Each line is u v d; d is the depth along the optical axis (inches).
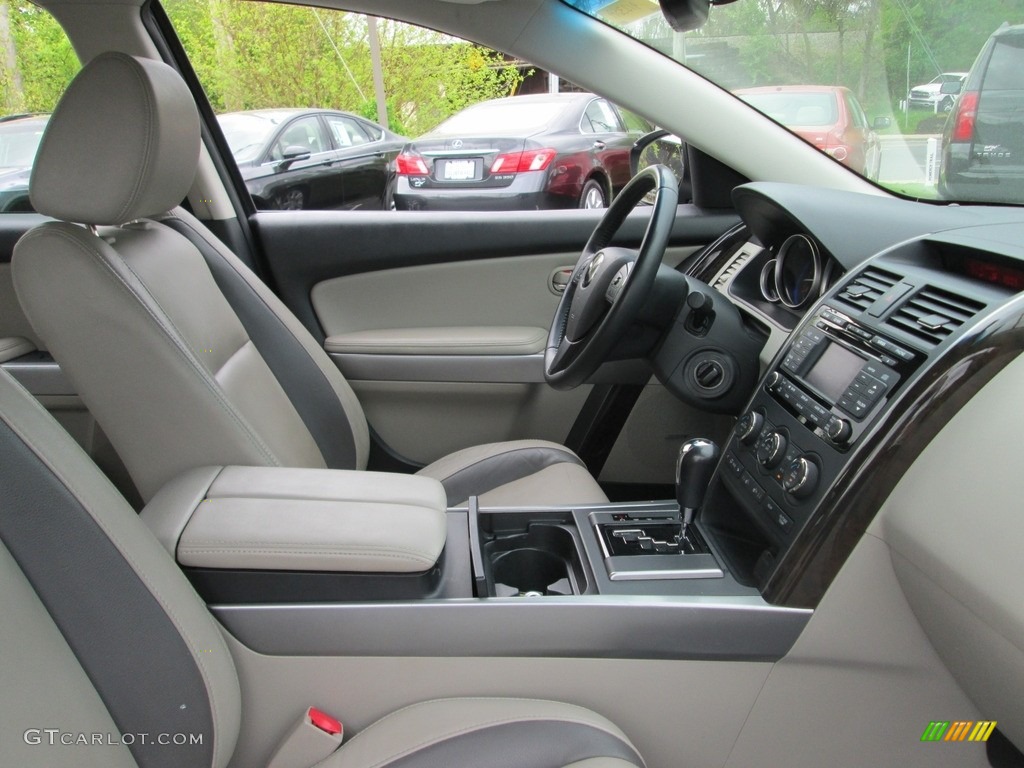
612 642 36.3
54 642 28.5
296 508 38.8
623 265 53.1
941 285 38.6
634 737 38.5
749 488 41.6
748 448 43.4
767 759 39.5
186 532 36.8
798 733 38.9
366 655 36.4
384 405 76.0
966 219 47.9
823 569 35.7
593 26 62.1
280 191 91.3
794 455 39.2
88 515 29.2
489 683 37.0
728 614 36.3
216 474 42.1
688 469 44.4
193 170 44.2
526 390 74.5
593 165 106.3
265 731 37.7
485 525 47.0
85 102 38.4
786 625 36.4
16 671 26.0
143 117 38.5
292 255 76.4
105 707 30.5
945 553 32.2
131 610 30.2
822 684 37.8
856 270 44.9
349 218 76.3
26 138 70.6
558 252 77.6
